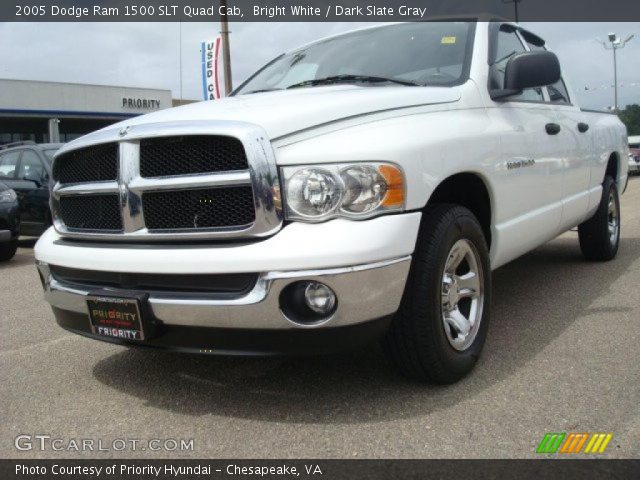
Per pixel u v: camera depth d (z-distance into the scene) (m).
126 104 35.09
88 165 2.88
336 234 2.35
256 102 2.91
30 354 3.66
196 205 2.53
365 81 3.48
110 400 2.90
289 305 2.39
